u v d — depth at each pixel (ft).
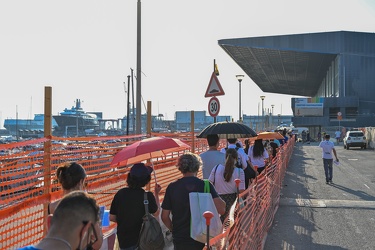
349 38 252.42
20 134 477.36
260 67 308.19
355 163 85.76
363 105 256.52
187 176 15.61
